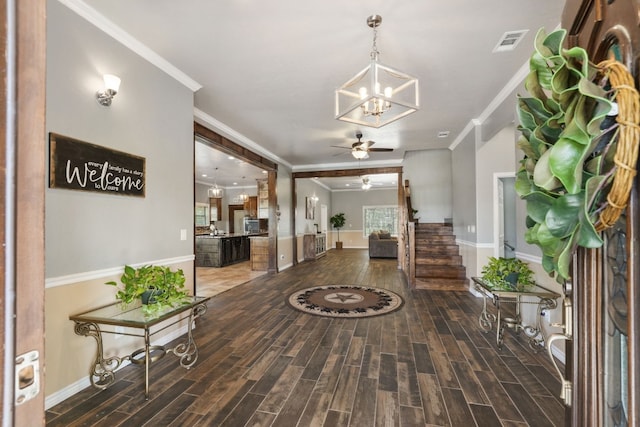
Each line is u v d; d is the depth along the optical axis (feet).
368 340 10.09
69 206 6.91
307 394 7.04
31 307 1.58
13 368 1.49
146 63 9.04
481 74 10.53
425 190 23.22
